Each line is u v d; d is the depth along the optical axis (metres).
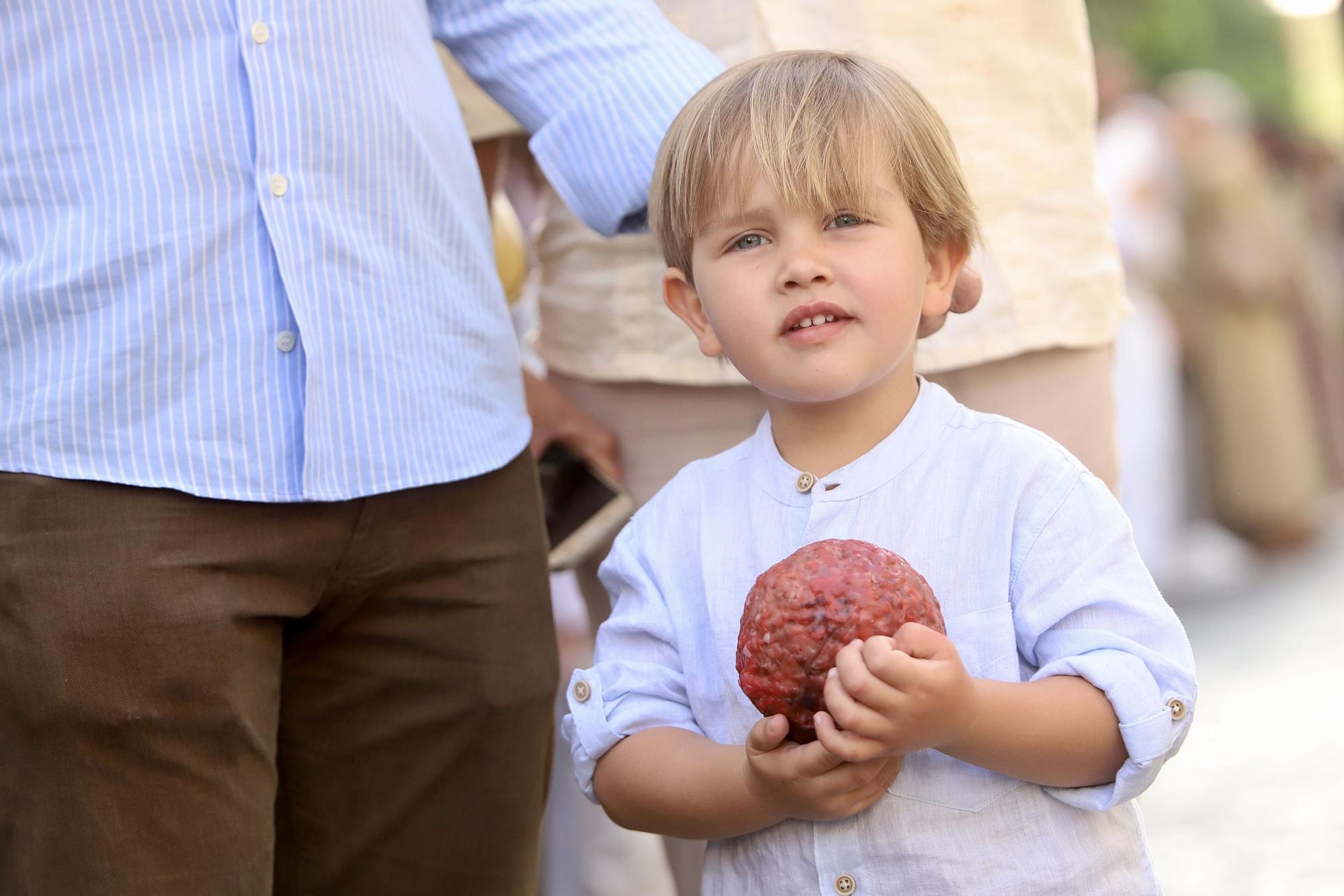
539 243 4.17
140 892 2.78
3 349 2.79
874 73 2.67
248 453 2.84
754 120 2.56
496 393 3.25
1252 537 12.71
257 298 2.84
